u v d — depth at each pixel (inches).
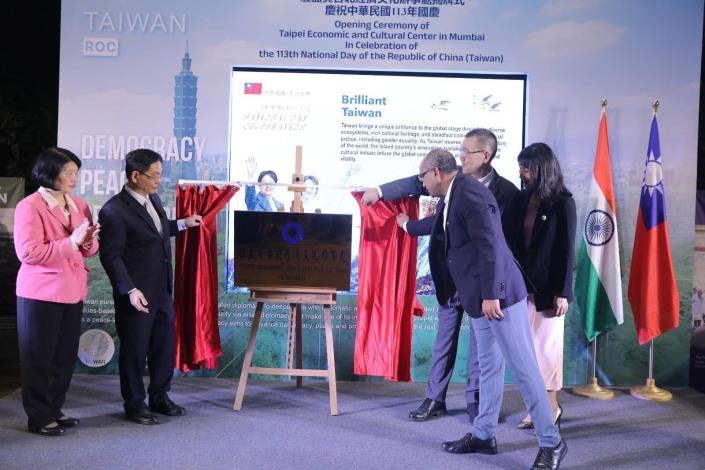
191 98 195.3
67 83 195.5
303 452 134.7
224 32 194.7
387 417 159.9
